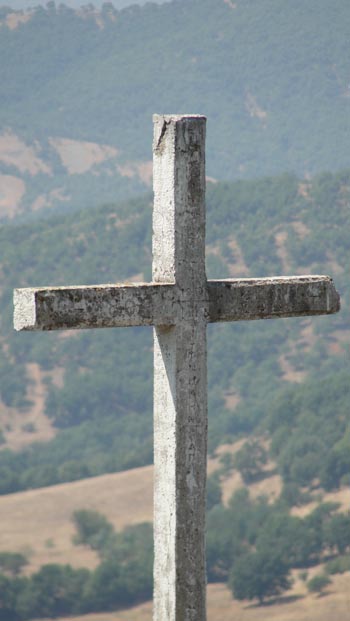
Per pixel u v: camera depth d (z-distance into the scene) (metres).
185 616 7.68
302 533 77.38
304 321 138.88
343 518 77.44
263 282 7.93
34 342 142.62
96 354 140.00
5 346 143.12
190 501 7.67
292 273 149.88
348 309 138.38
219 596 74.31
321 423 91.94
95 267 161.00
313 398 95.31
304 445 89.25
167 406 7.68
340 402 94.19
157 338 7.71
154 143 7.65
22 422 133.38
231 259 154.12
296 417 93.56
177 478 7.64
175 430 7.63
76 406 133.88
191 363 7.65
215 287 7.73
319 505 81.56
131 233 165.00
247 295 7.85
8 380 137.75
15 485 104.19
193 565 7.68
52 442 127.38
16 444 128.75
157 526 7.76
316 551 76.50
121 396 135.25
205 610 7.72
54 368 139.75
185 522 7.66
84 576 76.44
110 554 81.38
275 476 88.75
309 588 72.94
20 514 91.25
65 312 7.19
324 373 130.62
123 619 74.38
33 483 104.94
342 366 132.00
